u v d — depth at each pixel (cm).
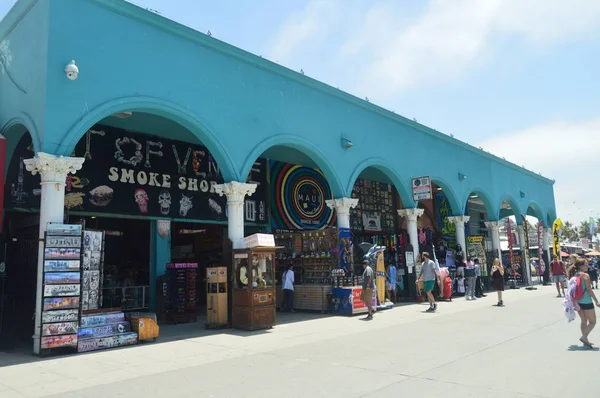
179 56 1102
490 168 2394
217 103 1167
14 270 1079
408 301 1747
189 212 1466
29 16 973
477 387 568
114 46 986
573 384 574
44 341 812
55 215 859
